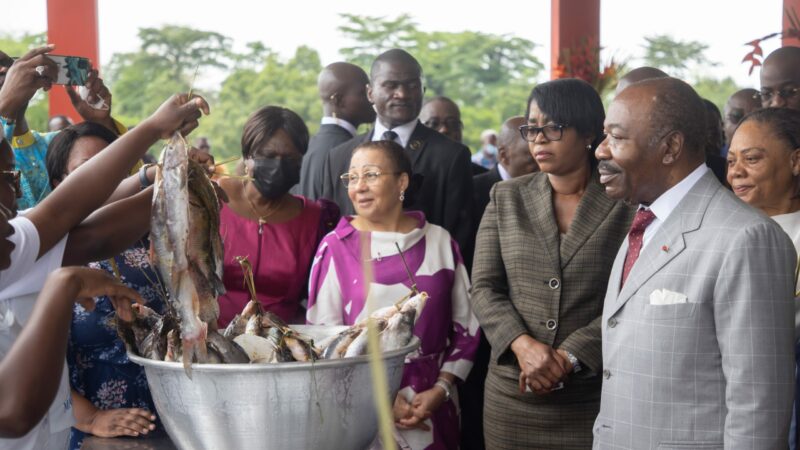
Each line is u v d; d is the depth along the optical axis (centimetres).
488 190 388
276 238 278
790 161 243
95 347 216
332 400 145
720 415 187
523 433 263
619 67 593
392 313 178
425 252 277
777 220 245
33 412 122
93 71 234
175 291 141
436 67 2044
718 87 1573
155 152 937
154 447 191
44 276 150
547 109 262
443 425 275
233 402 142
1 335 146
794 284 186
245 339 159
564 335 259
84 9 659
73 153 246
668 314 190
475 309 269
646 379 193
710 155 362
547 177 275
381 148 278
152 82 1822
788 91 387
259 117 273
